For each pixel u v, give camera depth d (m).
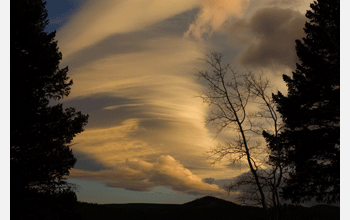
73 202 17.44
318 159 21.45
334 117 20.77
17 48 17.59
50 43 20.17
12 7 17.23
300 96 21.84
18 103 16.16
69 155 18.03
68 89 20.30
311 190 20.70
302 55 22.55
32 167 15.86
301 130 21.66
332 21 22.00
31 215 14.78
